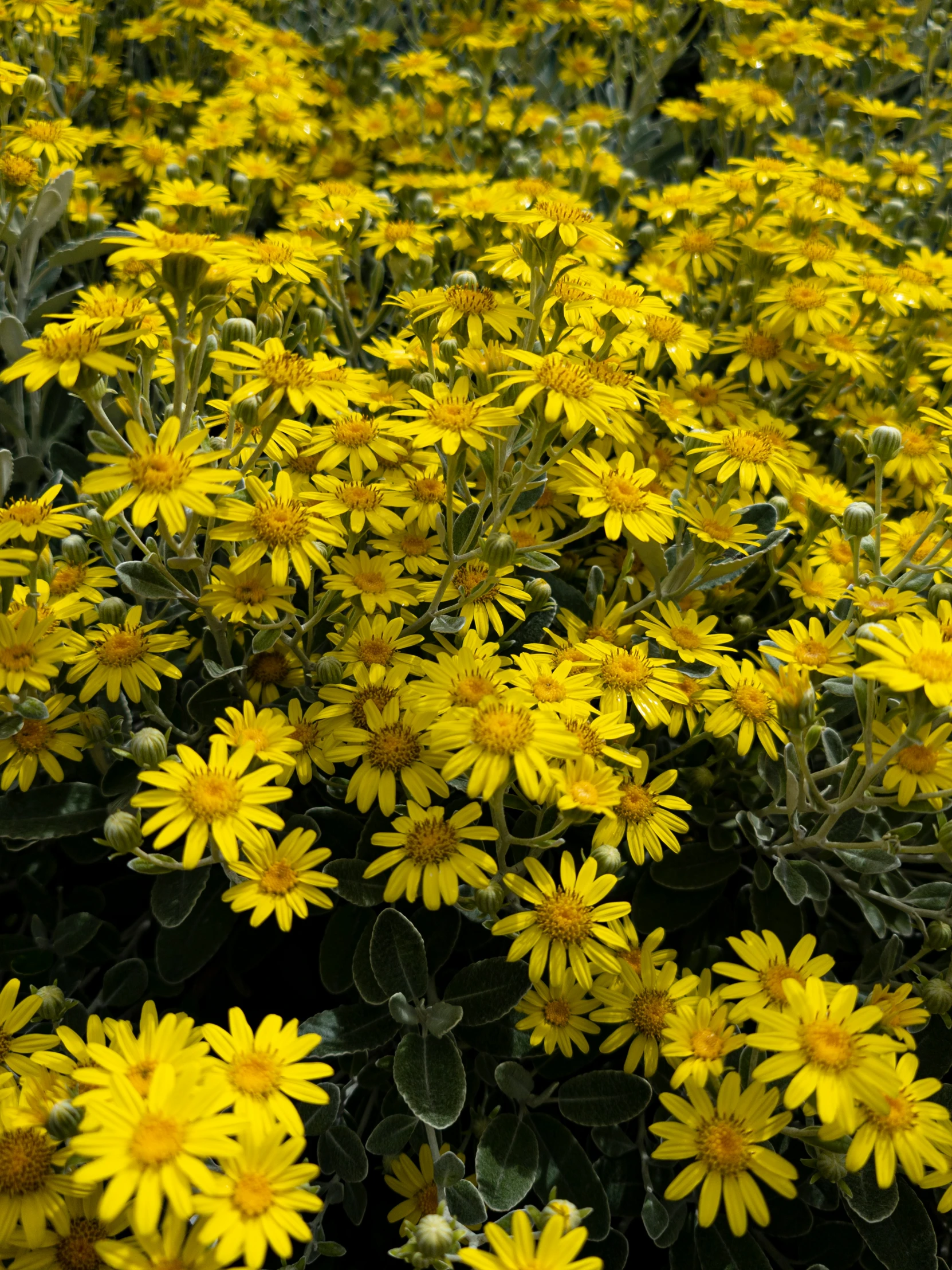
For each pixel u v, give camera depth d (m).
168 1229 1.26
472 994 1.81
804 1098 1.38
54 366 1.55
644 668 1.91
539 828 1.86
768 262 2.80
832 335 2.77
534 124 3.87
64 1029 1.51
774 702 1.96
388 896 1.65
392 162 3.70
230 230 2.69
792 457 2.56
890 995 1.74
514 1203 1.66
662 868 2.10
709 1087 1.67
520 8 4.03
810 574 2.37
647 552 2.16
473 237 2.88
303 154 3.59
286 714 2.02
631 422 2.17
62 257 2.82
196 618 2.15
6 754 1.86
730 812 2.18
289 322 2.42
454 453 1.76
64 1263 1.39
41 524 1.83
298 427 2.02
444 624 1.97
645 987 1.74
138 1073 1.36
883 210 3.24
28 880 2.15
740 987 1.61
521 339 2.17
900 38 4.12
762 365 2.73
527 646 2.01
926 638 1.54
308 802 2.17
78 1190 1.39
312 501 1.90
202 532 2.03
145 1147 1.22
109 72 3.66
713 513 2.12
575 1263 1.29
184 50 3.83
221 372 1.94
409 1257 1.43
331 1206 2.04
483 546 1.84
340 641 1.96
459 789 1.88
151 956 2.26
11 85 2.78
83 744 1.92
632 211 3.40
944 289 2.86
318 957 2.28
